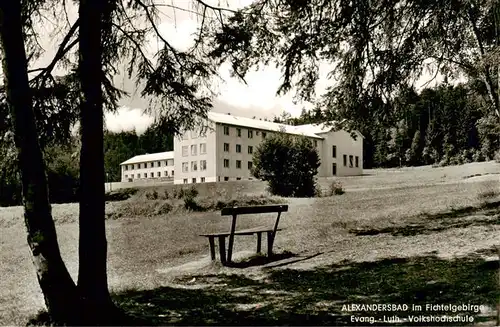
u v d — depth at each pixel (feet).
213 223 69.41
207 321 21.81
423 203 66.80
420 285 26.27
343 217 61.00
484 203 57.41
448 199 67.31
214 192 113.80
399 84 37.17
